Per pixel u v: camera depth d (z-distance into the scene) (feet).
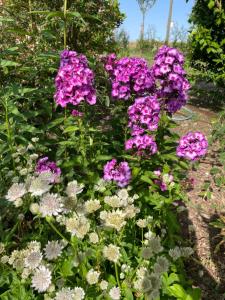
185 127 20.21
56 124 11.98
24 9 18.38
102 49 22.02
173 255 7.14
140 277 6.84
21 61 16.29
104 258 7.40
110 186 10.36
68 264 7.11
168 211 10.46
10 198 6.75
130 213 7.58
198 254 10.90
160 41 54.44
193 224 12.12
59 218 7.64
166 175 10.53
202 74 23.68
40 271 5.90
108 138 13.00
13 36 17.01
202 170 15.57
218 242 11.45
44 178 7.04
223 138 16.22
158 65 12.75
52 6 18.62
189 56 24.64
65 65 10.99
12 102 11.79
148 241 7.14
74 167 11.53
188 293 8.25
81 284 7.07
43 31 15.35
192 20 24.31
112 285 7.23
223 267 10.54
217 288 9.83
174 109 12.91
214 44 22.57
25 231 9.39
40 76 16.08
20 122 12.14
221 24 22.91
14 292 7.04
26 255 6.69
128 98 13.20
